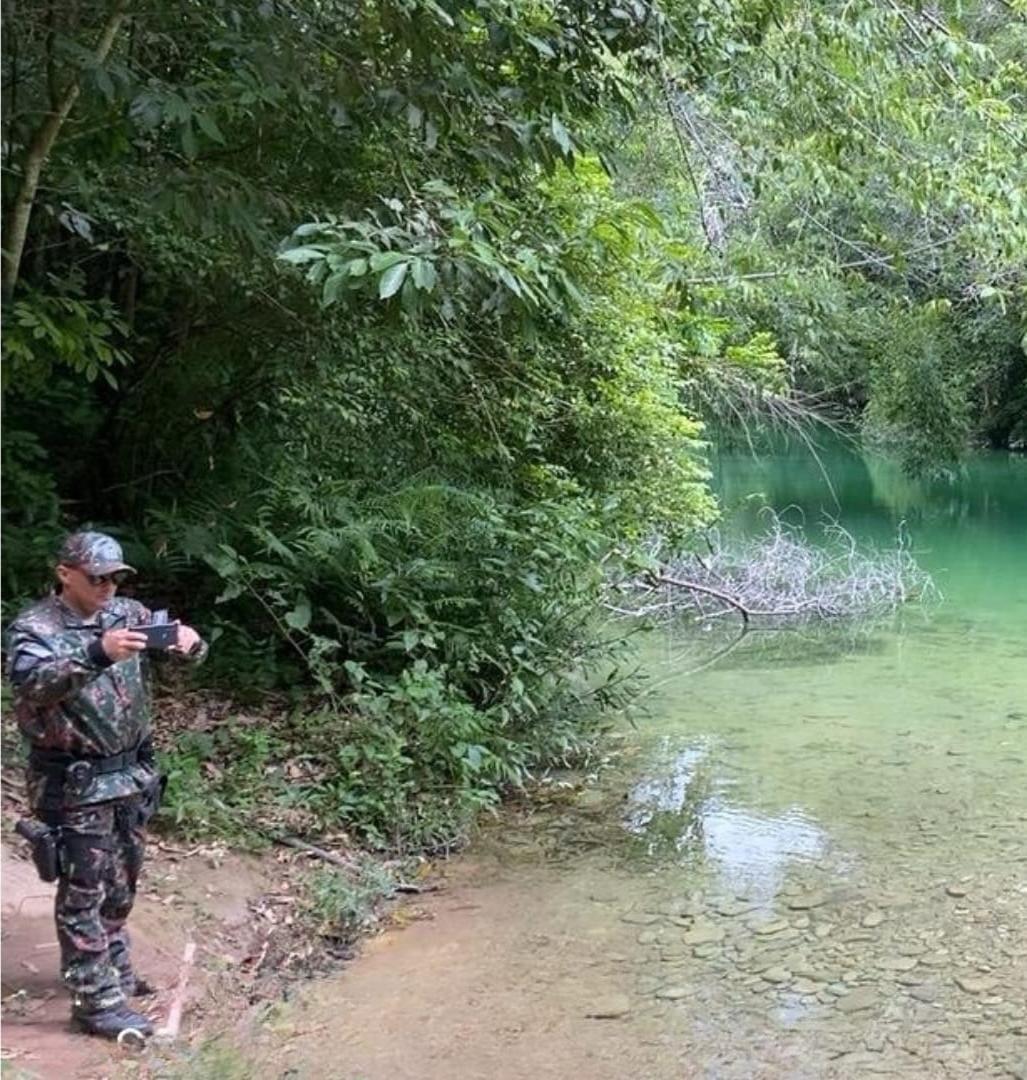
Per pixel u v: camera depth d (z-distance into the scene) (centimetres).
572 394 884
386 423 798
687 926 468
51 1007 352
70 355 559
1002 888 496
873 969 424
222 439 833
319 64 533
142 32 546
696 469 1035
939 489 2217
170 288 754
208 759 580
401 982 422
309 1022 389
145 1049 336
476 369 812
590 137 706
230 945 434
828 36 732
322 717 625
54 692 315
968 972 419
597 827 593
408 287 453
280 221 608
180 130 489
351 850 536
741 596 1180
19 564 681
